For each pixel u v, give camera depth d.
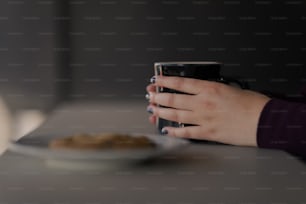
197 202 0.43
